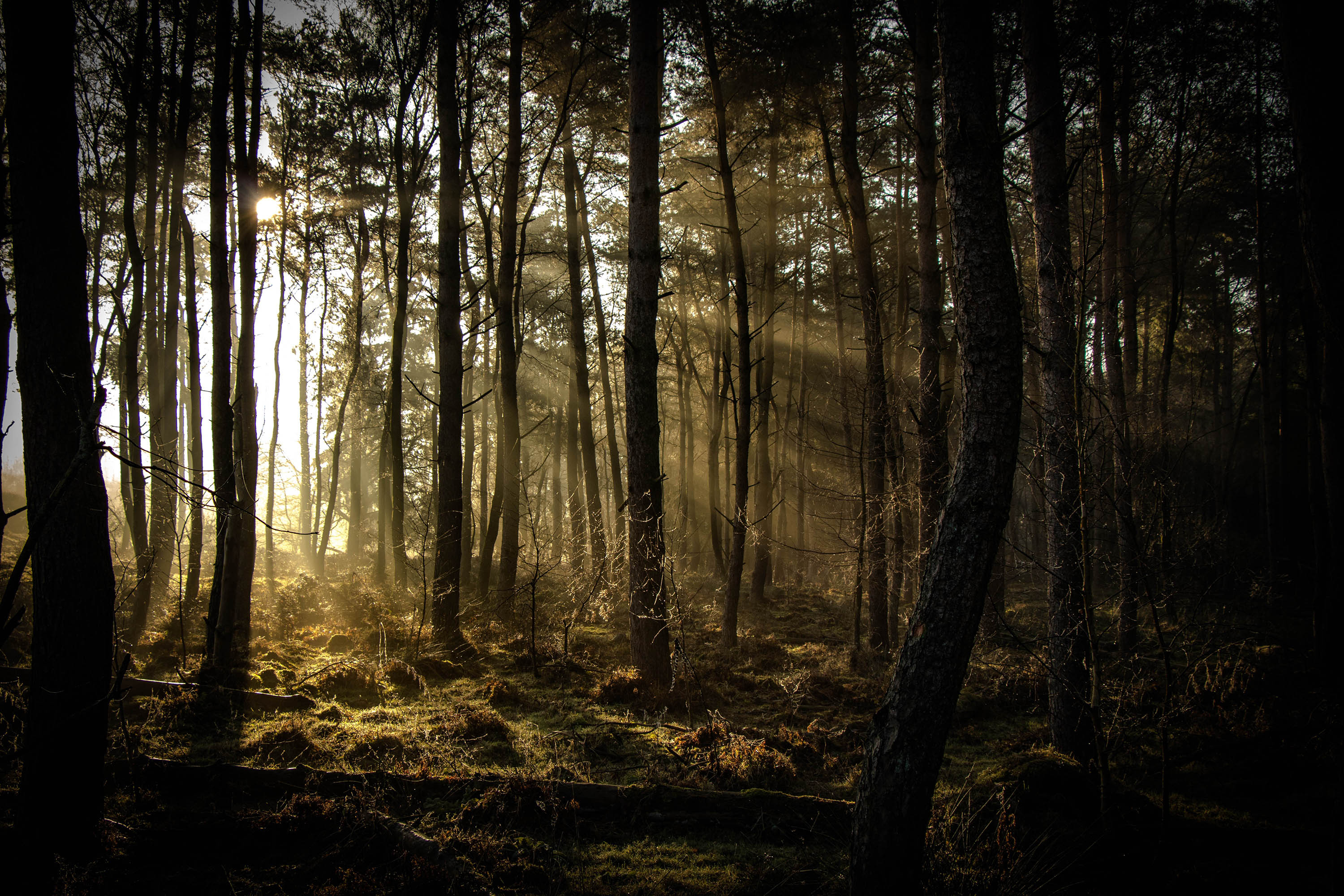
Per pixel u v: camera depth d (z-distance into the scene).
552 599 14.96
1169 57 13.61
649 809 5.47
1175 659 9.95
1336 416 9.19
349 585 15.78
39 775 4.15
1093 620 5.36
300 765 6.02
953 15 4.05
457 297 11.86
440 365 11.74
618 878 4.68
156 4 11.59
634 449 9.84
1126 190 13.95
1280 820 5.80
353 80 18.33
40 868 4.05
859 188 12.65
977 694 9.45
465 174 19.36
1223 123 15.35
